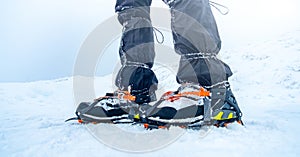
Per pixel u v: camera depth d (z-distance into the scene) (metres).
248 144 0.96
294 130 1.18
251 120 1.39
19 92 5.41
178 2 1.32
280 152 0.87
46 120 1.61
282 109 2.16
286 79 6.16
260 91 5.18
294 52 8.79
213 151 0.89
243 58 9.12
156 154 0.88
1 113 2.36
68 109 2.82
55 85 7.36
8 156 0.91
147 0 1.41
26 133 1.23
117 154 0.90
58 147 0.99
